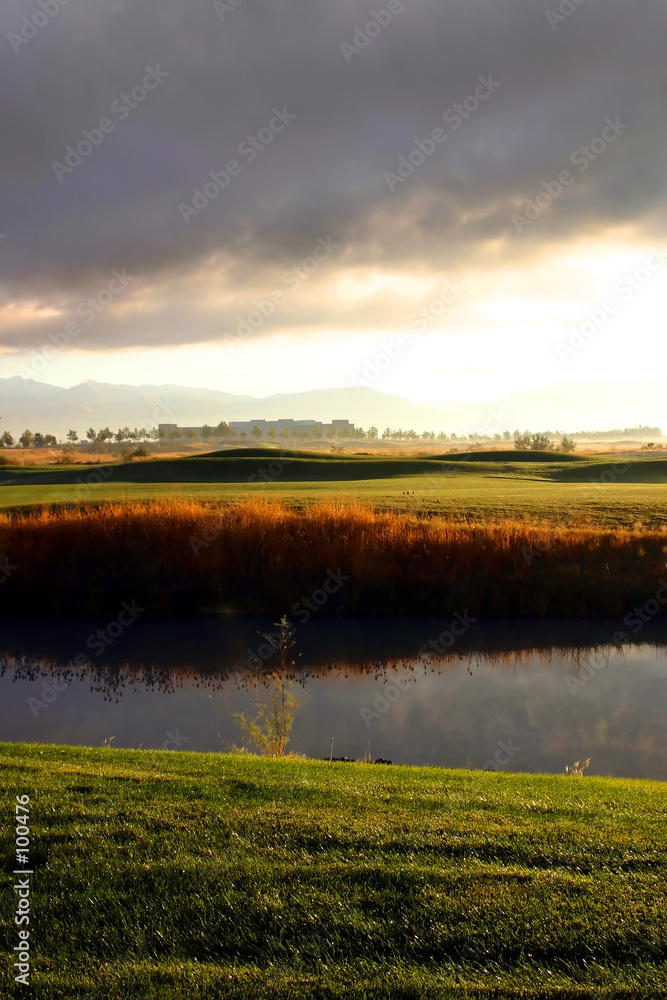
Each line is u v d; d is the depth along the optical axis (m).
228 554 21.11
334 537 21.89
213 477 53.09
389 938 4.17
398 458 72.62
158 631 18.94
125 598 20.03
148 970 3.90
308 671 16.41
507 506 28.48
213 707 14.08
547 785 7.01
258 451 78.56
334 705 14.12
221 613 20.05
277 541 21.48
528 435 98.12
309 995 3.73
